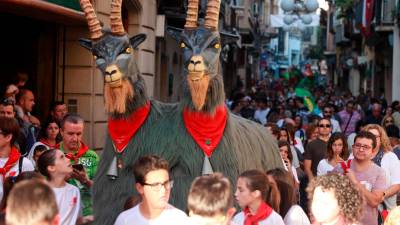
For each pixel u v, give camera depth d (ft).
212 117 29.63
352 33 169.17
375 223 31.71
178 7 73.20
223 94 29.86
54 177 26.71
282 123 61.41
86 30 54.13
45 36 54.19
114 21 29.19
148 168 22.56
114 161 29.78
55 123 36.22
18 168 30.32
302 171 43.98
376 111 73.46
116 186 29.76
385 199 34.17
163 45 79.66
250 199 24.08
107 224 29.53
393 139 44.68
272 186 25.30
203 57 28.81
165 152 29.48
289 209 26.18
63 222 26.61
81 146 34.06
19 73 48.42
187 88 29.66
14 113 38.29
